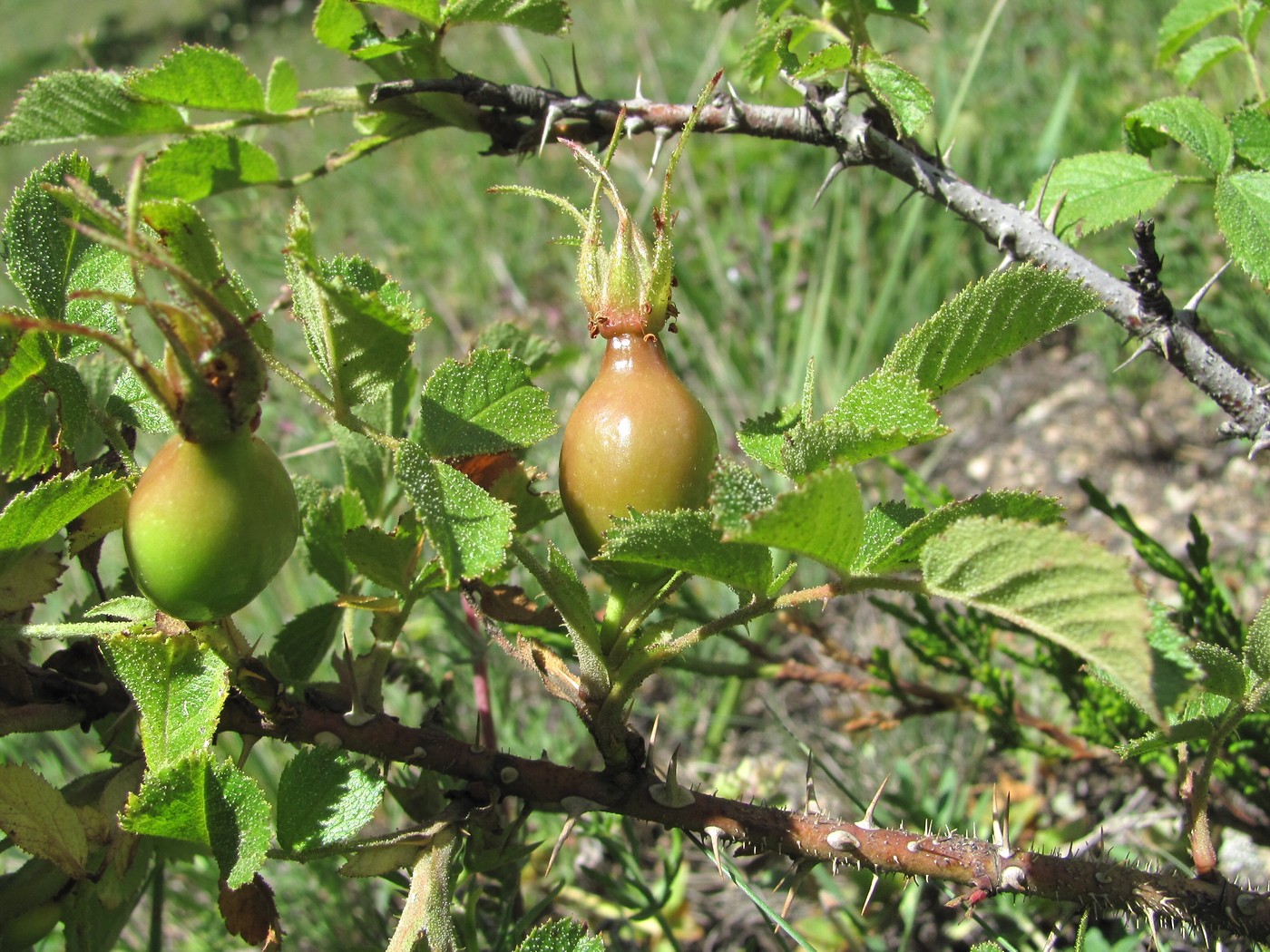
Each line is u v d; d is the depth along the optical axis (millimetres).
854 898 216
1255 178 160
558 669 139
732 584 120
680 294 405
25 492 135
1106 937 210
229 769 122
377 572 141
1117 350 349
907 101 164
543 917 216
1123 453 335
